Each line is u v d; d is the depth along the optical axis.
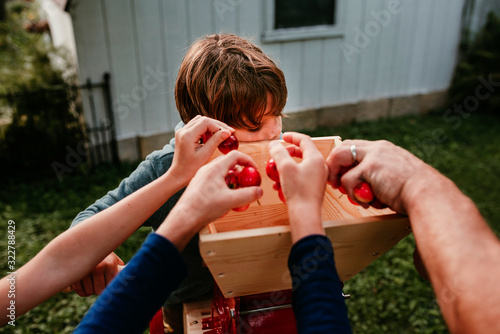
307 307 0.58
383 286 2.65
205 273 1.21
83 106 4.21
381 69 5.79
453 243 0.55
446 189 0.64
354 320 2.37
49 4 5.21
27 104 4.21
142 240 3.09
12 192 3.96
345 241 0.75
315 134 5.20
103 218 0.83
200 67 1.10
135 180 1.13
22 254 3.00
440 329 2.29
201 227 0.67
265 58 1.16
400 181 0.67
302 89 5.38
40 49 4.73
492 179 4.14
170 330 1.45
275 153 0.70
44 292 0.77
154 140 4.58
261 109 1.08
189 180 0.86
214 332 1.09
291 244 0.72
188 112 1.21
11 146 4.33
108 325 0.60
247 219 1.17
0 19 6.62
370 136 5.28
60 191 3.97
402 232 0.78
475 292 0.50
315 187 0.66
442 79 6.32
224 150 0.92
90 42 4.00
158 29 4.27
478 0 6.05
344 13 5.21
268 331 0.93
